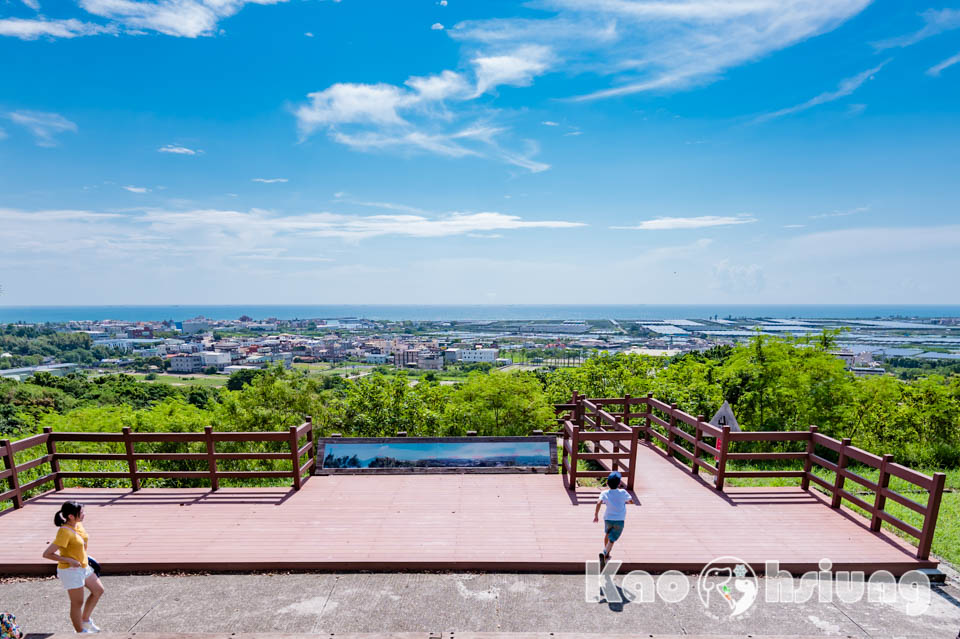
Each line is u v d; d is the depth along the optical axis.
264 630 4.67
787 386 14.42
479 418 15.84
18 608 5.02
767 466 11.87
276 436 7.86
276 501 7.46
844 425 14.15
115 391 48.41
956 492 9.58
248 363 198.12
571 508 7.24
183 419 17.59
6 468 7.05
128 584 5.44
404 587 5.35
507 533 6.39
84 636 3.86
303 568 5.63
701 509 7.25
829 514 7.09
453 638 3.74
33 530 6.48
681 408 15.96
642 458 10.16
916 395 14.48
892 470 6.25
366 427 15.88
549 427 15.77
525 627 4.70
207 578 5.54
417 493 7.80
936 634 4.67
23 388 44.16
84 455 7.86
